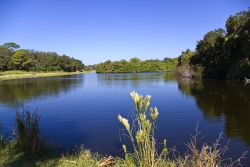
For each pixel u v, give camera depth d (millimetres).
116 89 36969
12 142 8391
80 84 48938
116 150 10008
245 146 10297
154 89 35281
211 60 57844
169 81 51125
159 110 18984
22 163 6883
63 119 16656
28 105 23062
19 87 43031
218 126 13844
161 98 25797
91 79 66750
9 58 98188
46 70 117750
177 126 13906
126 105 21906
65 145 10758
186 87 36781
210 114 17156
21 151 7812
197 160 5605
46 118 17078
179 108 19750
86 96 29156
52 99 27016
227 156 9219
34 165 6750
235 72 45875
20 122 8164
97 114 18125
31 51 116375
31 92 34438
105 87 40938
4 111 19953
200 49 66000
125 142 10930
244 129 13023
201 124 14383
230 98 24344
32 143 7910
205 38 64500
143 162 4359
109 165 6969
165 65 132375
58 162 7035
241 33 45500
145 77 71000
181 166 6020
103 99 26234
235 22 53125
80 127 14367
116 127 14016
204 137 11797
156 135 12156
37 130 8211
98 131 13266
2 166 6598
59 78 74562
